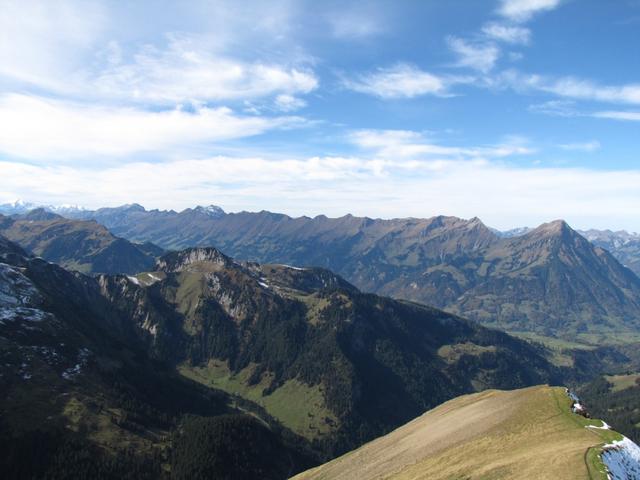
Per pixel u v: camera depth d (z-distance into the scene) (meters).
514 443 114.88
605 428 110.44
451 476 107.38
